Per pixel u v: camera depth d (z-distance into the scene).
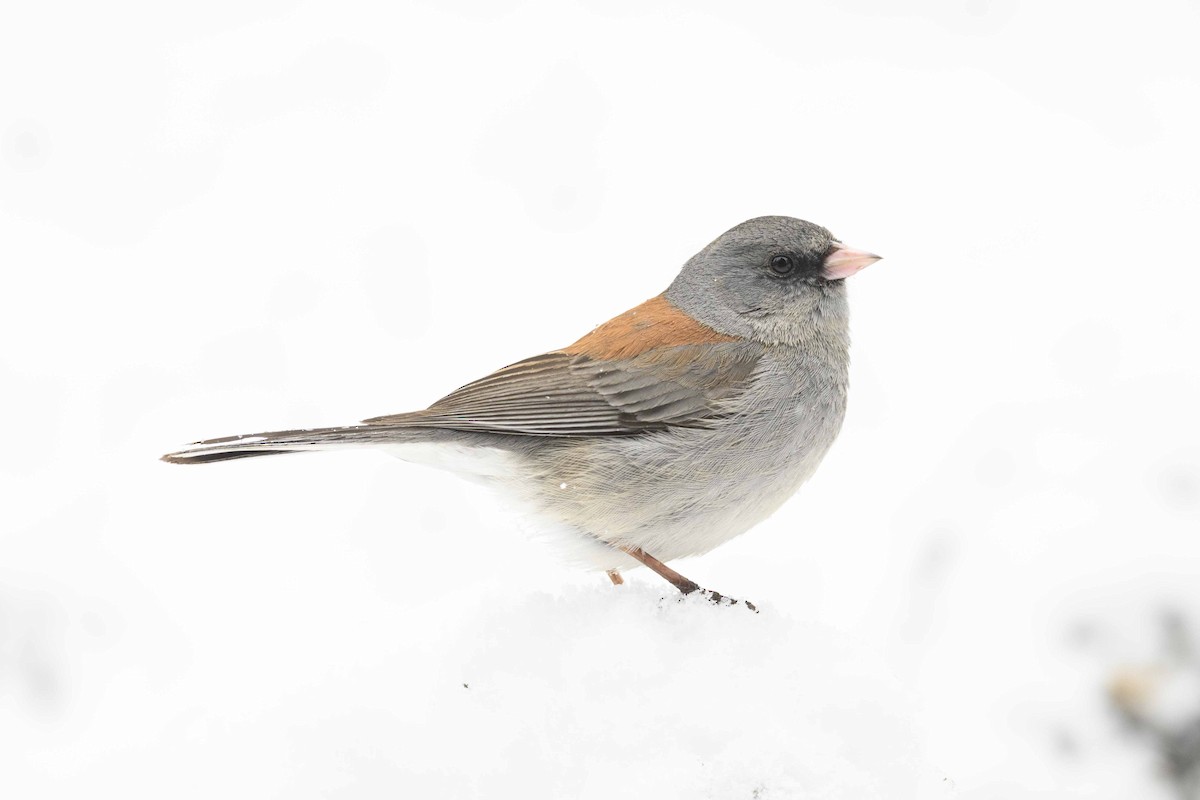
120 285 14.66
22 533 11.30
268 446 7.66
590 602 6.18
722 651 5.66
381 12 19.11
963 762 8.26
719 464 8.11
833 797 5.12
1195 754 7.99
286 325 13.81
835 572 10.16
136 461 12.20
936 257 14.82
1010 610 8.98
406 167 16.30
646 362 8.26
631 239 15.08
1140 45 18.09
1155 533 9.10
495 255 14.90
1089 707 8.26
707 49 18.69
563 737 5.30
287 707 5.72
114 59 18.12
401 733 5.43
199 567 10.74
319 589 10.39
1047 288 13.92
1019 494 9.98
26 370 13.40
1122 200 15.29
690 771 5.12
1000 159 16.52
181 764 5.56
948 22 18.70
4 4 18.47
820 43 18.92
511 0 19.56
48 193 16.28
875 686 5.52
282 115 17.42
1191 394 10.73
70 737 9.03
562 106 17.41
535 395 8.21
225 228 15.56
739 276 8.56
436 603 7.72
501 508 8.32
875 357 13.17
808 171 16.36
